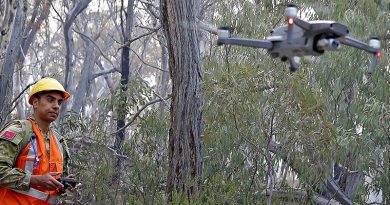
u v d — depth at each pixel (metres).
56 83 6.79
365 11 15.66
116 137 15.67
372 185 14.66
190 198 10.94
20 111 31.28
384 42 15.34
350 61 14.46
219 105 12.12
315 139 12.05
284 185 12.91
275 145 12.72
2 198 6.45
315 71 14.42
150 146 14.73
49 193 6.62
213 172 12.80
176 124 12.27
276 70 12.16
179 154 12.20
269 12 16.92
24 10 15.26
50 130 6.85
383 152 14.16
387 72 14.96
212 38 16.34
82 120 15.64
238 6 16.58
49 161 6.64
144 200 12.97
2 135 6.45
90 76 34.78
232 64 13.78
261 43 4.40
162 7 12.34
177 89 12.23
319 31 4.20
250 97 12.08
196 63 12.23
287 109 12.02
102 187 14.16
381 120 13.83
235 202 11.55
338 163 14.25
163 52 34.28
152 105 17.00
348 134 13.65
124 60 26.64
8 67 14.80
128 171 14.88
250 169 12.98
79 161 14.71
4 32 13.95
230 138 12.54
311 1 16.22
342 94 14.85
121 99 16.22
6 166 6.35
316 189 14.27
